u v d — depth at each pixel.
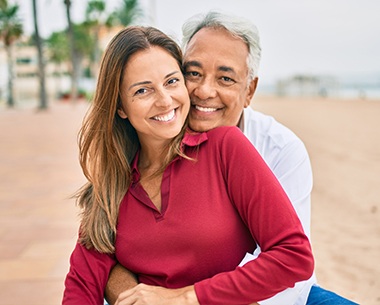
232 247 1.66
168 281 1.70
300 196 2.09
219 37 1.85
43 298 3.55
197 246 1.64
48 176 8.44
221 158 1.70
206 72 1.86
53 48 58.78
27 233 5.11
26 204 6.39
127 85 1.68
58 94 61.78
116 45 1.68
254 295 1.54
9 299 3.54
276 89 59.28
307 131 14.46
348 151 10.45
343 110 24.02
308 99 40.03
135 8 51.09
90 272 1.83
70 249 4.60
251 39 1.88
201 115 1.91
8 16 37.94
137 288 1.64
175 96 1.70
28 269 4.11
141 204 1.77
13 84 41.72
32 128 18.11
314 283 2.02
